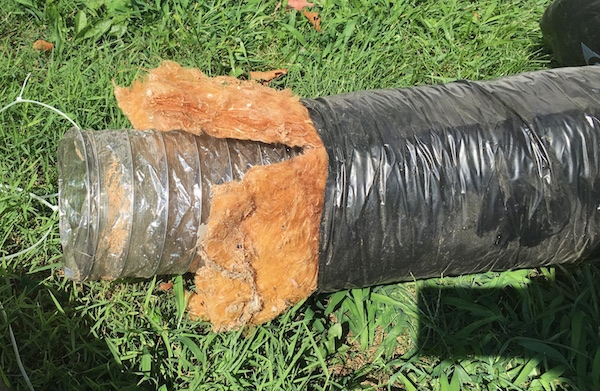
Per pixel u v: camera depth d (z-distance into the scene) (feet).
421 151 3.81
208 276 3.81
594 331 4.06
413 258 3.91
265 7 5.16
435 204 3.81
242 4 5.24
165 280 4.15
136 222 3.67
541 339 4.07
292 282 3.84
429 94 4.04
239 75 4.94
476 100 3.99
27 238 4.20
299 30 5.14
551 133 3.88
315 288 3.94
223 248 3.72
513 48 5.20
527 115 3.91
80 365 3.91
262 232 3.73
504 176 3.83
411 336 4.10
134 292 4.07
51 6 4.90
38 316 3.96
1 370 3.71
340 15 5.15
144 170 3.68
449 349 4.02
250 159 3.76
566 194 3.87
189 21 5.00
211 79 4.03
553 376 3.93
